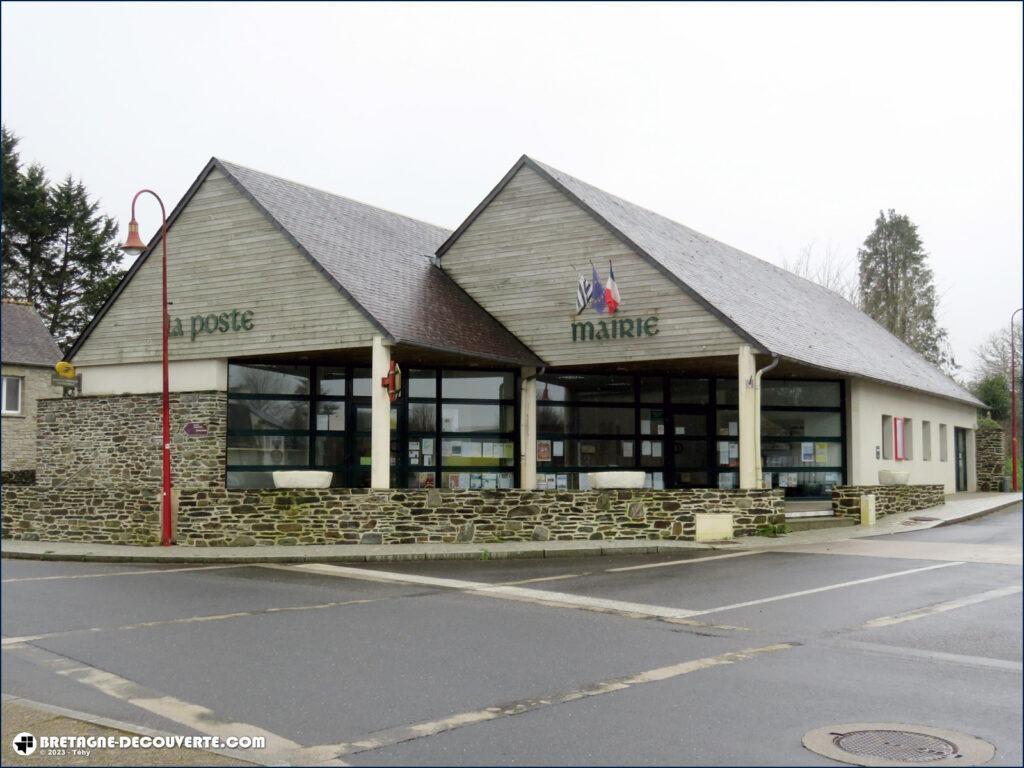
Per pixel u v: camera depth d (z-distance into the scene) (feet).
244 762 19.44
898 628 32.89
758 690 24.75
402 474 75.20
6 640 31.50
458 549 58.23
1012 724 21.91
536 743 20.61
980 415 152.25
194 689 25.13
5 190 157.17
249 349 71.10
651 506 62.59
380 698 24.14
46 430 82.17
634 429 80.23
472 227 78.69
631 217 81.20
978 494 112.06
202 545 63.26
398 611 37.04
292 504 62.85
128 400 78.33
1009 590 40.83
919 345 198.59
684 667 27.27
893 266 199.62
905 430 95.35
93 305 157.38
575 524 62.64
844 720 22.16
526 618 35.32
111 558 57.93
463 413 76.43
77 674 26.78
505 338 73.97
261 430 74.74
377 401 63.62
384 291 69.31
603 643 30.66
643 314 69.92
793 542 60.64
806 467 81.25
